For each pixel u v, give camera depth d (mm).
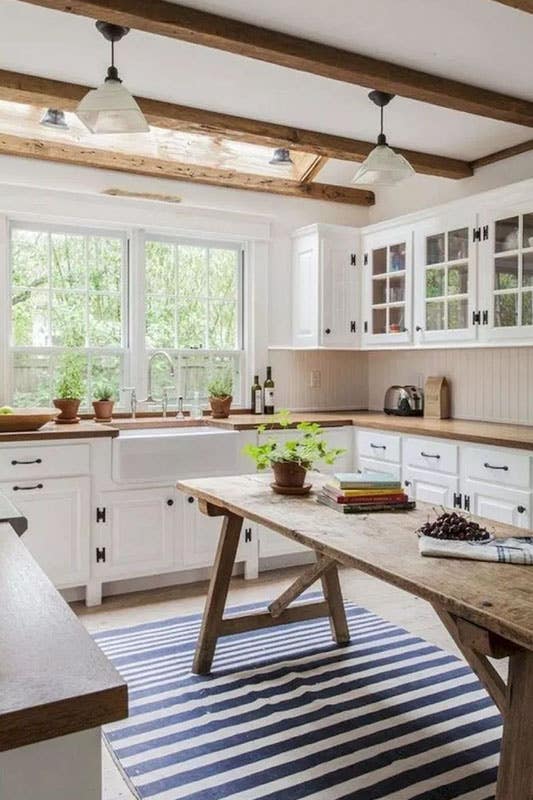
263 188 4434
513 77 2924
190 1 2316
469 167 4086
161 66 2924
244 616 2713
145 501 3516
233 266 4543
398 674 2627
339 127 3645
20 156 3758
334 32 2545
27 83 2980
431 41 2617
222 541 2631
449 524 1773
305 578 2686
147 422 3945
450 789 1896
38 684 717
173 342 4344
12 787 683
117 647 2867
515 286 3428
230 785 1916
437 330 3926
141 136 4008
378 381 4910
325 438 4109
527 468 3031
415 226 4066
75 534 3338
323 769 1993
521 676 1276
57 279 3973
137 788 1900
